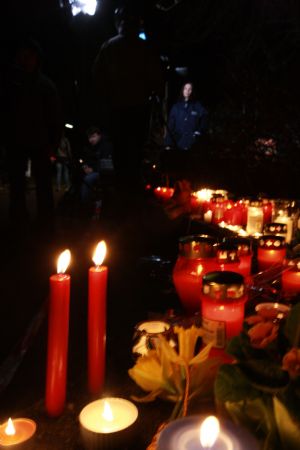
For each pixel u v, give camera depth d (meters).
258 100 6.52
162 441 0.98
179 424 1.02
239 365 1.16
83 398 1.85
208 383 1.49
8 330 2.98
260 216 3.55
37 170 5.85
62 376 1.72
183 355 1.42
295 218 3.38
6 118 5.70
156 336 1.88
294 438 1.06
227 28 11.52
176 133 7.91
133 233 5.34
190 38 11.69
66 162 7.28
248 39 10.46
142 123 6.23
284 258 2.46
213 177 6.61
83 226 6.44
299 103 6.39
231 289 1.61
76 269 4.27
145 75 6.06
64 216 6.96
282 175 6.49
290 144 6.48
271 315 1.41
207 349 1.39
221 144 6.89
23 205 6.00
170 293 3.16
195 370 1.47
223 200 4.21
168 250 4.82
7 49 7.25
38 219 5.89
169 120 8.05
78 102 7.64
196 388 1.48
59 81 9.47
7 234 6.06
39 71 5.79
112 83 6.07
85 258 4.71
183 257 2.21
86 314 2.98
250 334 1.21
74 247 5.29
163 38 12.05
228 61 7.25
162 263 3.56
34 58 5.66
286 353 1.18
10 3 9.66
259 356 1.18
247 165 6.60
